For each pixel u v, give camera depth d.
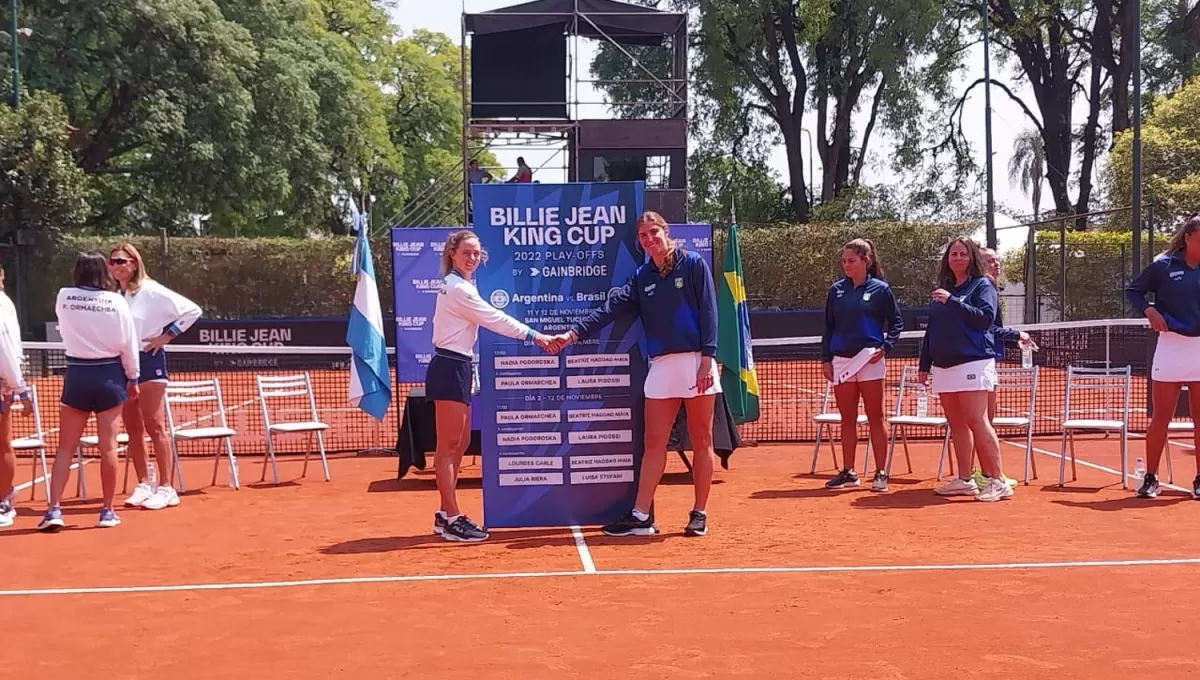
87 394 7.56
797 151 38.88
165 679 4.27
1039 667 4.28
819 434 10.00
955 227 27.98
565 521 7.34
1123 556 6.24
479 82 24.41
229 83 29.31
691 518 7.06
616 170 24.62
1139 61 13.97
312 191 32.81
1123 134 28.92
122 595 5.64
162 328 8.45
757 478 9.72
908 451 10.99
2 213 24.38
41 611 5.33
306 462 10.40
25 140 24.28
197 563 6.40
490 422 7.30
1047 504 8.05
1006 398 15.73
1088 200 40.75
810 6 36.12
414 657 4.49
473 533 6.98
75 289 7.56
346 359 23.98
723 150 39.75
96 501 8.94
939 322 8.34
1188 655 4.42
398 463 10.47
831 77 38.19
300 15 34.84
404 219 27.77
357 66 40.47
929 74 37.47
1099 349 20.33
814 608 5.17
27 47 26.28
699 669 4.29
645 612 5.13
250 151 30.16
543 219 7.21
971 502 8.20
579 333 6.98
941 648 4.53
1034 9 38.16
